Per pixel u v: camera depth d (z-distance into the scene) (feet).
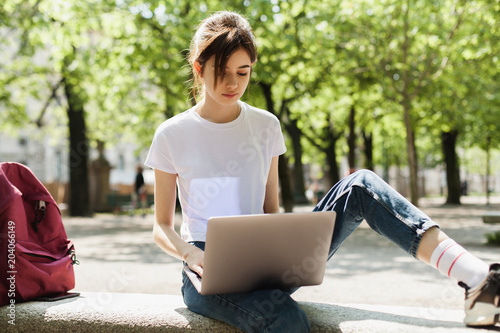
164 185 7.61
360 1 41.68
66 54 38.22
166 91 41.81
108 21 36.45
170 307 7.45
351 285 17.70
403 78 44.34
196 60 7.36
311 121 72.49
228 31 6.98
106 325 7.14
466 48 37.63
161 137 7.55
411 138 45.27
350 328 6.53
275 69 38.73
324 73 48.75
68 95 60.75
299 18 44.06
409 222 6.68
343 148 101.19
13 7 42.47
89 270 21.35
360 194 7.01
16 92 64.75
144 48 36.01
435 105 57.36
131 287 17.37
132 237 36.91
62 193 76.59
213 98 7.22
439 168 148.87
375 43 43.34
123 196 81.76
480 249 27.07
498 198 126.62
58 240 8.87
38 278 8.07
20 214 8.20
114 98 43.93
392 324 6.54
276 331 6.16
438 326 6.40
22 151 106.11
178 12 37.22
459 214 58.95
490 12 35.01
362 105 60.59
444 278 18.98
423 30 41.57
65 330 7.26
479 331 6.16
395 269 21.36
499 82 53.72
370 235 36.52
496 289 6.10
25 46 51.98
